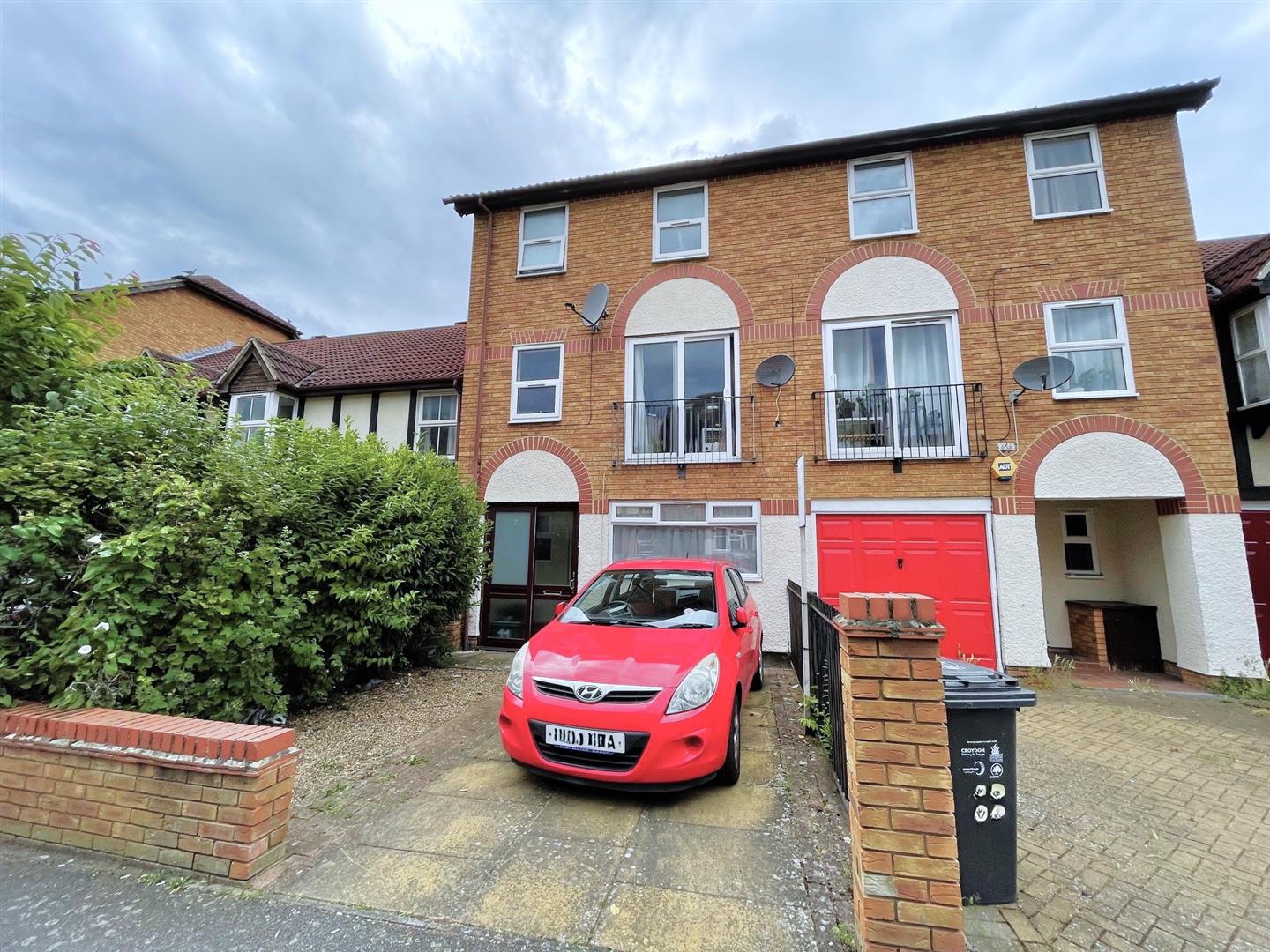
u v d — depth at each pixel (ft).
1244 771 13.60
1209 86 23.31
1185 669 22.20
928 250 26.04
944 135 25.99
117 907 8.10
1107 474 22.86
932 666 7.04
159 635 12.39
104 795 9.50
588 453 28.78
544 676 12.11
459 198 31.71
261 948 7.29
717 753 11.30
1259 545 23.80
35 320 15.34
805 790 11.88
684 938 7.45
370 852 9.57
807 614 16.89
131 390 16.42
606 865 9.16
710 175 29.19
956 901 6.59
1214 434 22.03
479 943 7.39
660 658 12.29
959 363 25.09
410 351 44.16
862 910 6.95
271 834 9.16
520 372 30.99
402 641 21.12
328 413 38.65
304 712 17.20
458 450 30.83
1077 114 24.67
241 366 38.68
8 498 11.09
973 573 23.72
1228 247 33.42
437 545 22.30
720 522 26.53
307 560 16.75
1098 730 16.66
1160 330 23.16
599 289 28.94
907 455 25.00
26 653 11.10
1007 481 23.66
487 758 13.79
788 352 27.07
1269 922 8.05
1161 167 24.16
